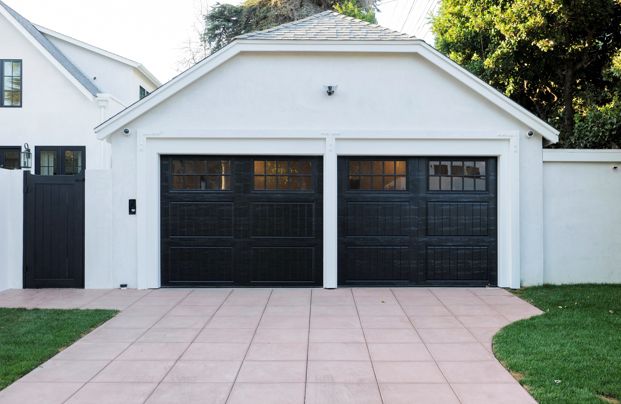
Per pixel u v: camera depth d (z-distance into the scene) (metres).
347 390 4.78
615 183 9.35
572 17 12.55
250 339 6.30
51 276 9.26
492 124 9.19
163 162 9.27
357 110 9.19
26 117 15.09
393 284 9.30
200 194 9.27
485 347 5.98
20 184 9.23
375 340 6.26
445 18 18.77
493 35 15.90
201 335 6.47
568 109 14.60
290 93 9.18
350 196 9.27
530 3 12.77
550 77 15.19
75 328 6.62
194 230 9.27
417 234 9.28
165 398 4.61
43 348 5.83
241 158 9.27
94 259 9.22
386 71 9.19
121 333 6.56
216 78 9.16
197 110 9.16
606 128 11.60
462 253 9.31
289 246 9.27
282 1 24.72
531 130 9.16
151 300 8.32
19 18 16.50
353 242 9.27
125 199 9.18
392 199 9.27
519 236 9.23
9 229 9.21
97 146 15.04
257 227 9.27
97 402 4.53
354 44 9.02
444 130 9.16
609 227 9.38
